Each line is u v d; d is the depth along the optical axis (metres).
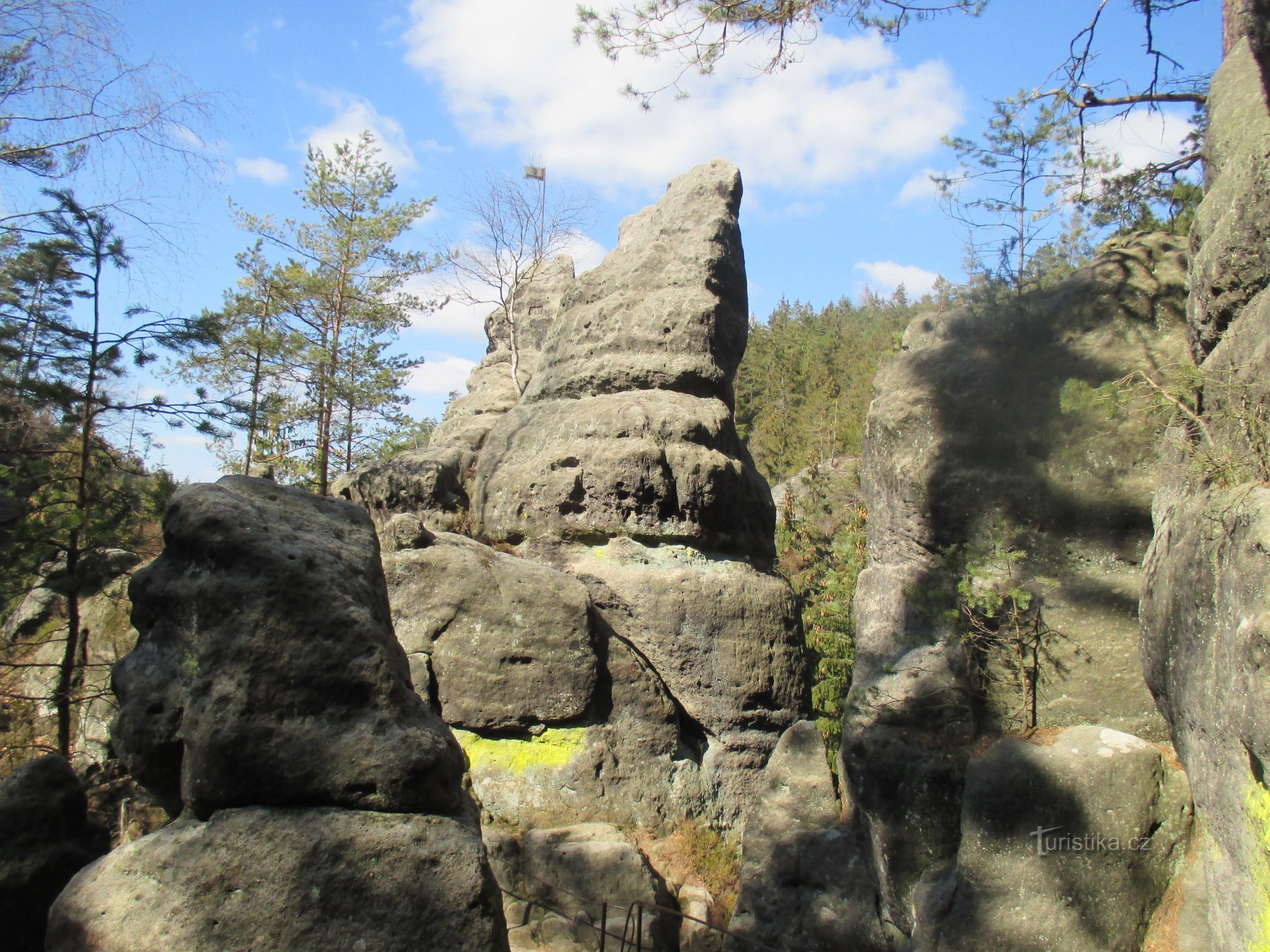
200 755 5.07
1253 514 6.25
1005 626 10.55
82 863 6.15
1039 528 10.76
